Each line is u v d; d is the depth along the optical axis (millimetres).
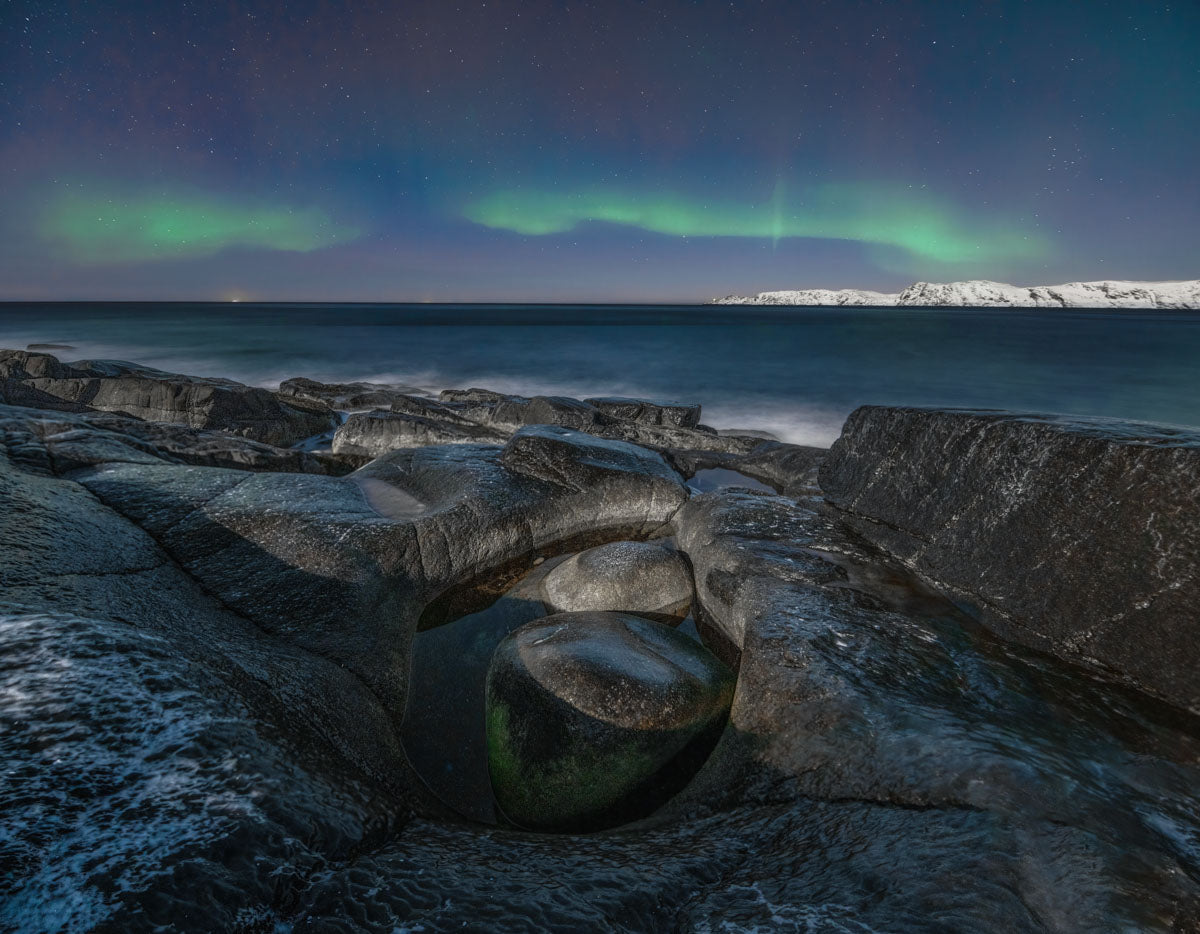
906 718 3166
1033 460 4316
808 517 6125
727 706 4020
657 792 3514
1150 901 1981
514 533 6457
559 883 2160
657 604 5477
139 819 1878
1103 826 2373
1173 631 3428
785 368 29312
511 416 13289
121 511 5129
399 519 5816
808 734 3186
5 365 14117
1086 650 3738
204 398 12688
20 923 1505
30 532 4027
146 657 2559
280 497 5730
